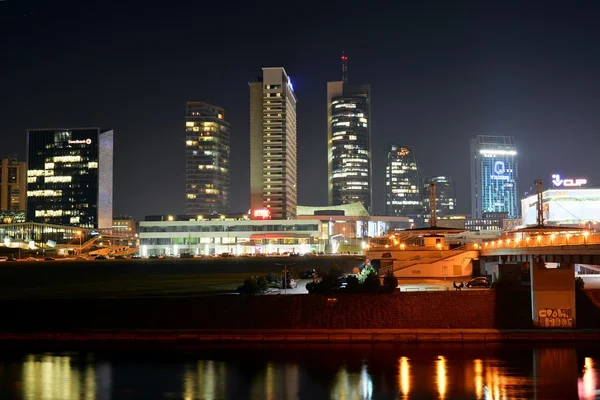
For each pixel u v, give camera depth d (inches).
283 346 3449.8
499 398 2581.2
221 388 2758.4
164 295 4616.1
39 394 2684.5
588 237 3294.8
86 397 2645.2
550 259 3553.2
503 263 4714.6
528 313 3678.6
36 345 3528.5
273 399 2608.3
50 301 3959.2
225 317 3782.0
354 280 3991.1
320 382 2822.3
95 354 3334.2
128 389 2748.5
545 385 2728.8
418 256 5472.4
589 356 3147.1
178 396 2657.5
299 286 5103.3
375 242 7524.6
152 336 3545.8
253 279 4611.2
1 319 3841.0
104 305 3924.7
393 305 3732.8
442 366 3021.7
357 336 3464.6
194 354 3319.4
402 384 2770.7
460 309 3698.3
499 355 3193.9
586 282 4559.5
